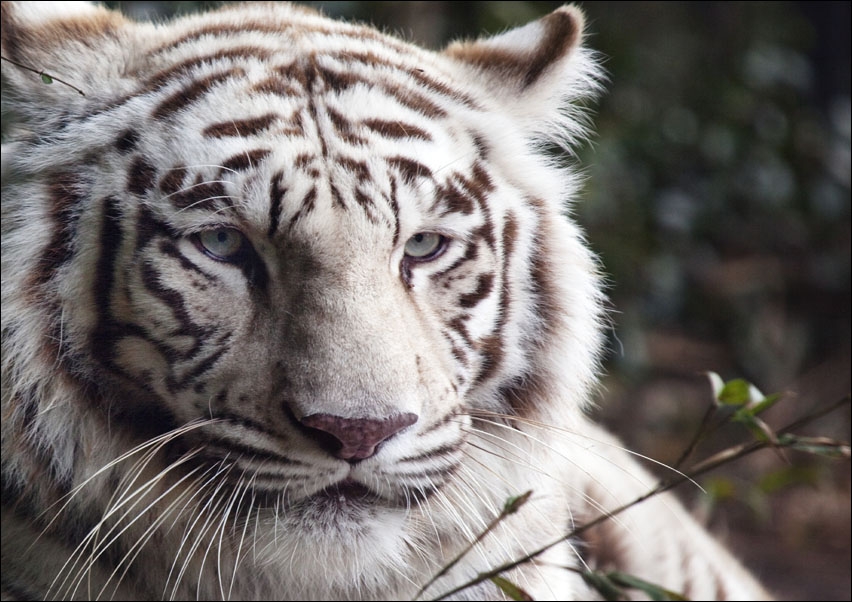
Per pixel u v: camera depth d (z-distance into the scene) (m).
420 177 5.79
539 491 6.61
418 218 5.79
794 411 14.51
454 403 5.86
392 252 5.73
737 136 16.27
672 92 16.47
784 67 16.88
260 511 5.79
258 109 5.75
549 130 6.91
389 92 6.07
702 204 15.84
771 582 10.75
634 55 15.59
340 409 5.27
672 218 15.13
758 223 16.73
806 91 17.42
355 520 5.73
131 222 5.72
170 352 5.71
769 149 16.45
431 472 5.74
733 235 16.83
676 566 8.35
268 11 6.96
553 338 6.54
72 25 6.29
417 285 5.91
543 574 6.74
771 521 12.38
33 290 5.88
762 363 15.59
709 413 6.00
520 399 6.50
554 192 6.64
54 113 6.07
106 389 5.94
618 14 16.45
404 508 5.85
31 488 6.08
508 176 6.39
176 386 5.75
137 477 5.96
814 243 16.95
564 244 6.61
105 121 5.94
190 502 5.98
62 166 5.94
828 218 16.92
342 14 11.45
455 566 6.43
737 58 17.11
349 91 5.96
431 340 5.87
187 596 6.29
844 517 12.39
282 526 5.72
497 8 12.80
